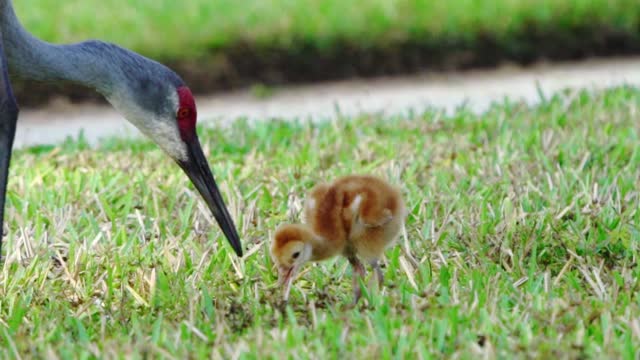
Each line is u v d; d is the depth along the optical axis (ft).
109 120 61.16
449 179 42.73
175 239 36.58
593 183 40.75
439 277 32.76
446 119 53.78
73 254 35.70
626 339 27.68
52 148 51.88
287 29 70.90
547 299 30.96
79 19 71.77
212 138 51.90
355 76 69.26
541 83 66.80
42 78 36.68
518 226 36.63
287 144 50.67
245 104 64.03
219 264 34.94
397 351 27.66
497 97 63.26
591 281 31.91
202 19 72.54
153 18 72.69
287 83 67.97
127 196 40.98
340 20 72.59
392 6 75.31
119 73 36.91
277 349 27.78
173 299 32.37
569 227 36.63
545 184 41.19
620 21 74.38
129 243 36.50
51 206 40.63
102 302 32.76
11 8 36.06
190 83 66.80
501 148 46.42
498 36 72.23
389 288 32.45
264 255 35.24
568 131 49.39
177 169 45.55
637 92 57.36
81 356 27.94
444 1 76.23
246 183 43.21
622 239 35.37
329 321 29.07
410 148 47.91
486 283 32.14
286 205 39.91
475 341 28.17
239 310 30.45
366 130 52.49
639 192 39.58
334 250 31.78
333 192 31.78
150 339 29.43
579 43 73.15
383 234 31.83
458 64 70.90
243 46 69.26
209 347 28.40
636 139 47.60
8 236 37.40
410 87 66.95
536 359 26.73
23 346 28.84
